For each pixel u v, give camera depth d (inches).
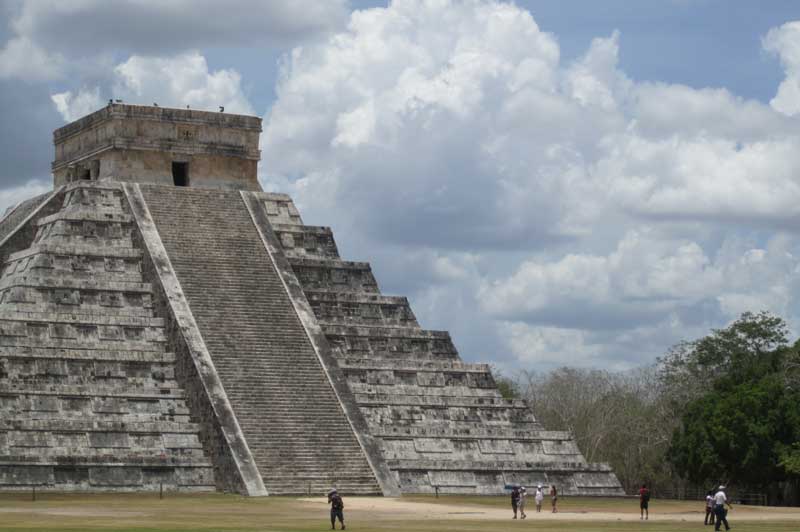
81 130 3772.1
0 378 3036.4
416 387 3469.5
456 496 3211.1
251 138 3772.1
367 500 2888.8
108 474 2970.0
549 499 3309.5
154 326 3270.2
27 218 3550.7
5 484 2888.8
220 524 2100.1
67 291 3267.7
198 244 3474.4
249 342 3243.1
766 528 2245.3
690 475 3880.4
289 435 3058.6
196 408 3117.6
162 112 3659.0
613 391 4877.0
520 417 3523.6
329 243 3762.3
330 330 3479.3
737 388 3870.6
